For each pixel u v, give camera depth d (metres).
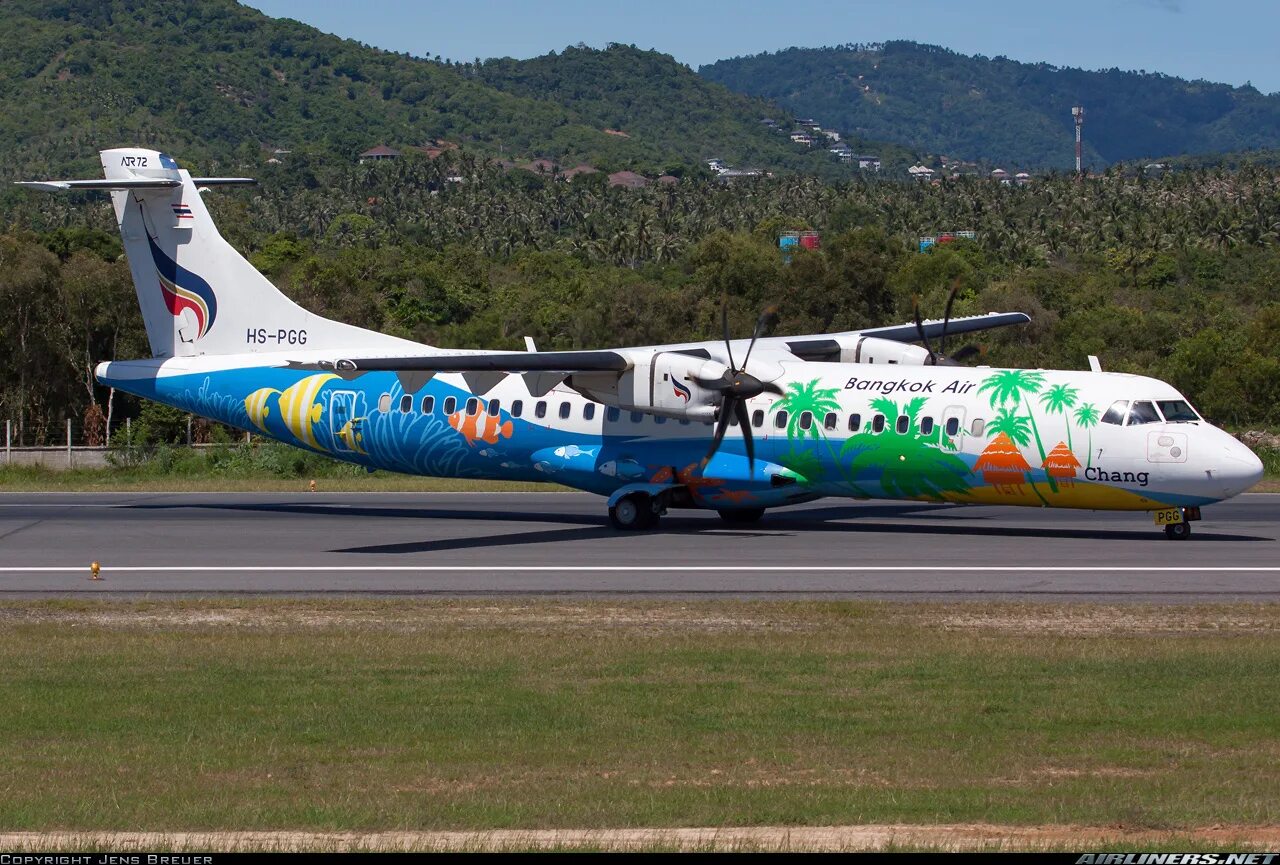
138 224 75.62
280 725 31.83
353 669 37.88
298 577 53.88
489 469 72.25
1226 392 138.00
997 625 44.09
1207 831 23.50
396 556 59.28
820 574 53.75
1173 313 198.00
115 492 90.94
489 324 195.88
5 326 160.75
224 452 108.00
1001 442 62.12
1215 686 35.19
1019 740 30.31
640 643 41.19
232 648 40.84
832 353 74.00
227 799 25.94
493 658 39.22
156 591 51.06
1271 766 28.14
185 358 75.75
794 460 66.19
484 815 24.72
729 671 37.44
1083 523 69.88
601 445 69.31
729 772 27.86
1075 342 167.38
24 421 162.75
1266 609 46.28
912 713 32.72
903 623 44.50
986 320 87.38
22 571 55.78
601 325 176.38
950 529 67.81
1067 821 24.14
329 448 74.19
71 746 30.06
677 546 62.00
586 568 55.62
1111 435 60.69
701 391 64.25
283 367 73.94
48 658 39.50
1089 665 37.75
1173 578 52.44
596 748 29.77
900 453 63.88
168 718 32.50
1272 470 98.44
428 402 72.19
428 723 31.97
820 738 30.52
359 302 186.62
